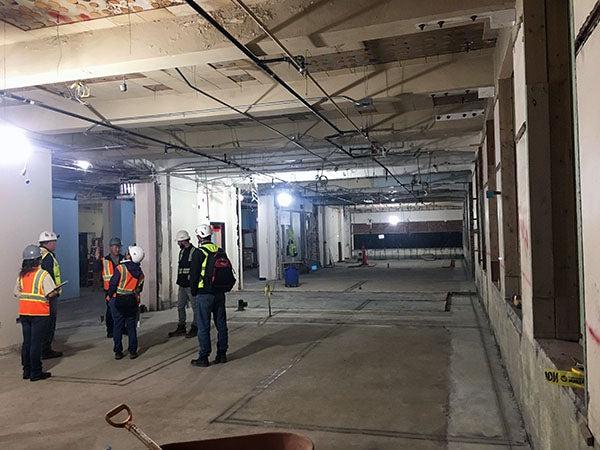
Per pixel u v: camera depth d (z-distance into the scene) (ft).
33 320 17.01
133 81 20.29
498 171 17.56
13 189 22.17
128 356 19.95
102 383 16.42
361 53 17.84
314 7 13.02
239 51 13.87
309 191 57.11
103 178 36.76
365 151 33.81
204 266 18.21
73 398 14.94
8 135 20.99
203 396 14.79
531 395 9.98
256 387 15.53
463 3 11.71
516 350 12.66
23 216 22.61
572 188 9.01
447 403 13.55
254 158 35.14
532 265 9.27
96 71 15.25
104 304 37.17
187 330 25.14
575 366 7.03
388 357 18.78
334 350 20.15
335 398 14.25
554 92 9.08
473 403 13.46
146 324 27.48
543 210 9.16
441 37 16.43
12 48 15.75
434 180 48.83
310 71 19.74
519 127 10.91
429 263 74.64
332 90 20.45
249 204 61.67
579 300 9.04
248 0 13.28
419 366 17.38
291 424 12.39
